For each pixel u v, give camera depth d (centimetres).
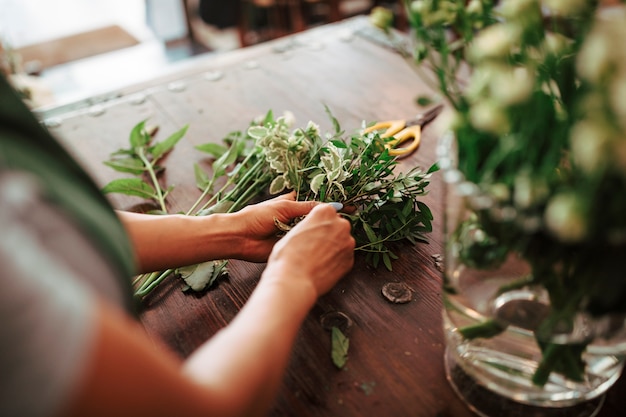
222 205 89
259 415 48
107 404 35
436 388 63
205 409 41
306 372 66
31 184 38
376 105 121
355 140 83
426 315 72
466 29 51
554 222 41
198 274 78
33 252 35
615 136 36
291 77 136
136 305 76
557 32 48
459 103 50
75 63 329
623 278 45
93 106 131
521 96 41
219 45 341
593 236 43
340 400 62
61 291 35
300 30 284
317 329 71
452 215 51
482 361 58
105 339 35
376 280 77
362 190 82
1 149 39
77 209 42
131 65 330
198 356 49
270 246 79
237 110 124
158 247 70
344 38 152
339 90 128
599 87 37
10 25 357
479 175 50
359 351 68
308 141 87
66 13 374
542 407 59
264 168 95
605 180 40
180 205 98
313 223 66
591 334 51
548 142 46
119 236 46
